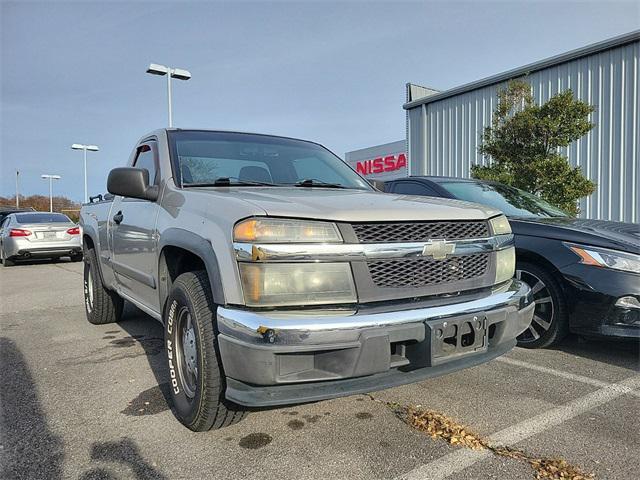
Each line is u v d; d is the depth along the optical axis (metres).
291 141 4.38
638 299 3.67
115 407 3.13
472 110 14.36
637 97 10.55
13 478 2.30
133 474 2.33
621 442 2.62
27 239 12.43
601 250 3.90
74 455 2.51
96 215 5.12
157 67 17.06
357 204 2.61
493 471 2.33
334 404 3.14
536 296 4.28
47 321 5.73
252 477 2.30
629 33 10.53
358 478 2.28
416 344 2.45
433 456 2.48
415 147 16.45
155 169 3.76
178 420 2.91
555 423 2.86
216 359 2.51
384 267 2.43
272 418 2.94
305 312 2.27
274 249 2.24
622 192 10.83
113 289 4.80
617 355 4.17
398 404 3.14
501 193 5.60
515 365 3.91
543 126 8.85
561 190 8.84
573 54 11.56
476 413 3.00
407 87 16.81
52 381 3.62
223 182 3.42
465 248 2.72
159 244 3.18
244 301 2.28
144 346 4.55
